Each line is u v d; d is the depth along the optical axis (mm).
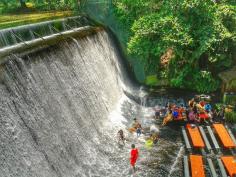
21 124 18016
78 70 26531
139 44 35656
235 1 41031
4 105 17234
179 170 22859
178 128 29000
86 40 29969
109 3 38812
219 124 28781
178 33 34219
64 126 21969
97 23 37562
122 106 31922
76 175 20781
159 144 26219
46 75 22000
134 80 39312
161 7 38406
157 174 22344
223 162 23438
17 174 16609
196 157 23969
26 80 19797
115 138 26109
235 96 31438
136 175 22094
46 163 18859
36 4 40938
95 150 23844
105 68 32312
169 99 34156
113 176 21812
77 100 24922
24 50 21984
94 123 26156
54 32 29469
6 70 18516
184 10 35438
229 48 35500
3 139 16406
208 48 34844
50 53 23453
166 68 36969
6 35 23438
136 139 26672
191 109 30734
